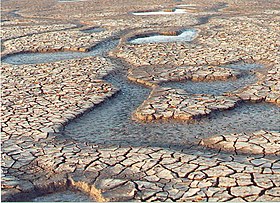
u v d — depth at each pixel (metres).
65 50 14.38
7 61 13.13
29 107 8.41
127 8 28.59
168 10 25.89
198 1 32.03
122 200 5.05
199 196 5.01
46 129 7.29
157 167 5.75
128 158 6.07
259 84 9.08
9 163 6.12
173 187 5.24
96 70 11.01
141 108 7.99
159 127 7.27
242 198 4.93
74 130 7.34
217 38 14.92
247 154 6.06
